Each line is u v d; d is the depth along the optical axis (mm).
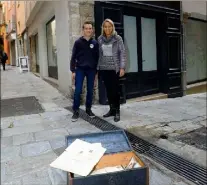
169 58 7910
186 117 5414
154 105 6648
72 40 6371
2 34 33469
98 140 2295
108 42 4770
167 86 7898
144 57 7605
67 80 7137
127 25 7086
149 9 7234
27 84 10664
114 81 4918
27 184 2797
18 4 20859
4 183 2838
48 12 9672
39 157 3445
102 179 1715
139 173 1769
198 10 9031
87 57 4867
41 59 12672
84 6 6285
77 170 1793
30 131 4500
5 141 4059
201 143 3988
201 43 9844
